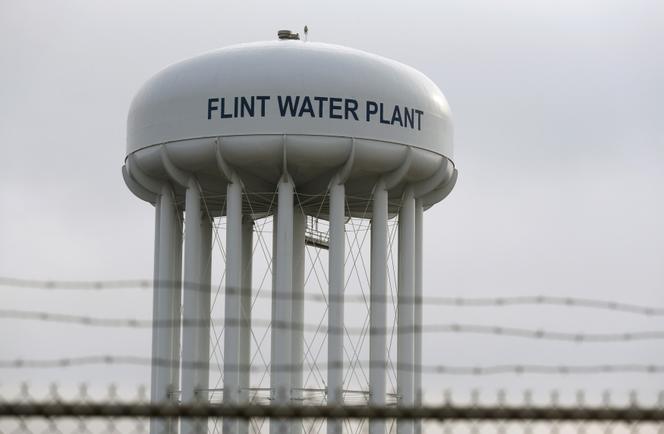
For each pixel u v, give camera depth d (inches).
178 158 2071.9
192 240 2087.8
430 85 2197.3
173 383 2177.7
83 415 764.0
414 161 2110.0
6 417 757.9
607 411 772.6
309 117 2038.6
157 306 2160.4
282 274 2047.2
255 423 2000.5
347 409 773.3
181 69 2114.9
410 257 2175.2
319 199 2193.7
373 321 2090.3
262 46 2123.5
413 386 2143.2
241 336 2340.1
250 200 2192.4
